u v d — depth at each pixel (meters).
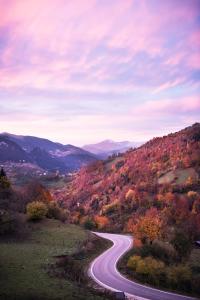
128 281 62.78
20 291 42.94
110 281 61.94
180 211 195.25
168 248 84.81
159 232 90.06
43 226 97.75
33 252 69.44
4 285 45.12
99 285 58.84
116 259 77.94
